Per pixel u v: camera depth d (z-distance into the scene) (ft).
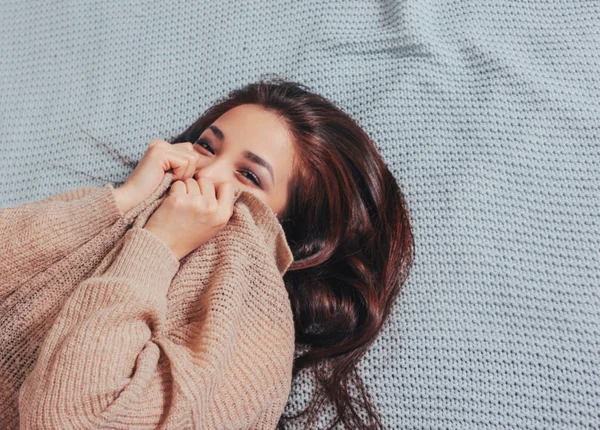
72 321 2.52
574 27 3.78
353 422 3.17
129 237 2.72
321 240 3.41
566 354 3.13
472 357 3.19
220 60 3.95
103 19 4.14
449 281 3.33
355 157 3.42
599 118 3.55
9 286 2.77
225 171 3.11
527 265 3.30
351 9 3.95
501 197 3.45
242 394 2.75
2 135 3.92
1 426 2.80
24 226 2.77
